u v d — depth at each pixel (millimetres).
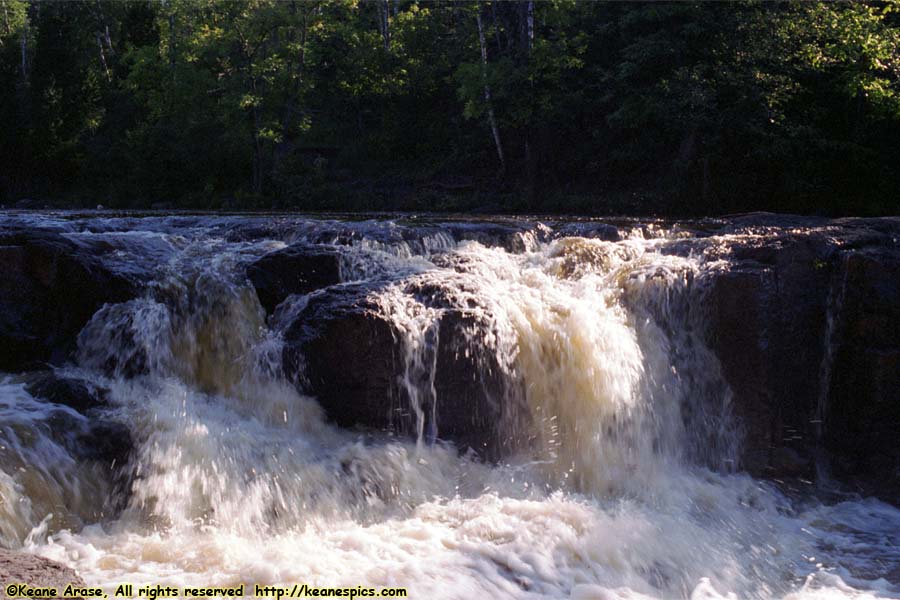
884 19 29656
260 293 9430
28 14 67562
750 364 8781
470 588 5832
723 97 29375
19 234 8742
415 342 8031
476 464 8016
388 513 7195
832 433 9086
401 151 39000
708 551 6953
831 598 6305
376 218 14695
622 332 8906
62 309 8742
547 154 34375
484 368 8156
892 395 8711
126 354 8523
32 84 45625
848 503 8469
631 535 6926
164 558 6078
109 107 47438
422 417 8086
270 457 7414
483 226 11695
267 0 36844
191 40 38969
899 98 25812
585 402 8539
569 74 32781
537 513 7148
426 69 40219
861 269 8867
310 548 6344
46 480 6512
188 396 8234
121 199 39156
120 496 6832
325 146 39594
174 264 9594
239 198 35750
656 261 9625
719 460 8844
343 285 8727
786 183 27891
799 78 29703
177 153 39031
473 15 37000
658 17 28625
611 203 30188
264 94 36969
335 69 42750
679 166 29156
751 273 8812
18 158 43406
